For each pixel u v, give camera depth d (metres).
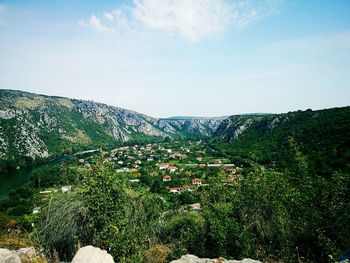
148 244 8.35
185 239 8.74
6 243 7.63
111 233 6.35
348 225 6.98
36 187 55.75
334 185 7.73
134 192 9.77
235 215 9.40
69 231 7.44
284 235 8.13
